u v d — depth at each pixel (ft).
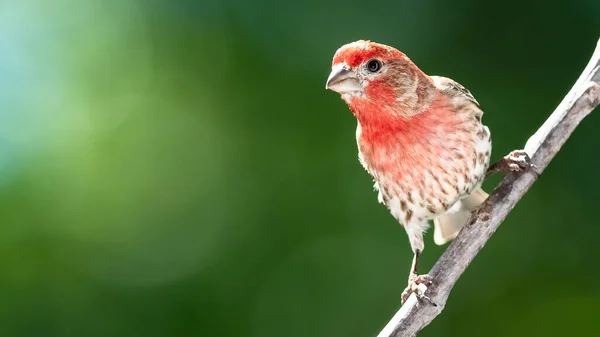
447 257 23.02
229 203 43.83
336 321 41.11
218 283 42.34
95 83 47.75
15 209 43.98
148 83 46.98
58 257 43.34
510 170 23.41
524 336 38.96
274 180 43.24
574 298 38.65
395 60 25.79
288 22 44.06
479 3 40.40
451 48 40.37
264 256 42.39
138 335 41.68
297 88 43.55
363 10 42.42
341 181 42.16
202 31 46.03
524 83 39.52
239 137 44.34
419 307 22.84
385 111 25.75
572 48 39.17
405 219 27.20
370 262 41.24
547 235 39.37
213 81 45.42
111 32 47.98
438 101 25.81
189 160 45.47
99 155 46.21
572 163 39.52
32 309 42.11
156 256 44.06
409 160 25.90
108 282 43.06
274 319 41.27
